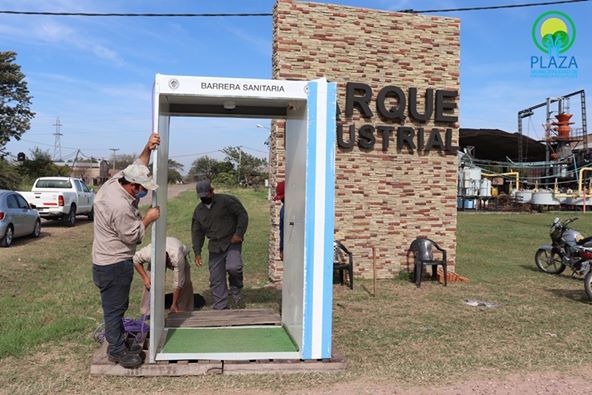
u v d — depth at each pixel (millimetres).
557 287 9609
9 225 14281
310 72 9938
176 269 6770
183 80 5055
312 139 5234
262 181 73375
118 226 4695
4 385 4684
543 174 43531
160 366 4957
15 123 54312
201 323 6367
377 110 10328
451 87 10641
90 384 4746
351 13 10125
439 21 10562
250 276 10570
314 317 5227
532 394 4750
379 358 5574
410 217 10492
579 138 42250
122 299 4891
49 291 8789
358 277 10242
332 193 5258
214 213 7172
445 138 10609
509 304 8172
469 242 16953
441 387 4871
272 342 5699
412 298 8578
